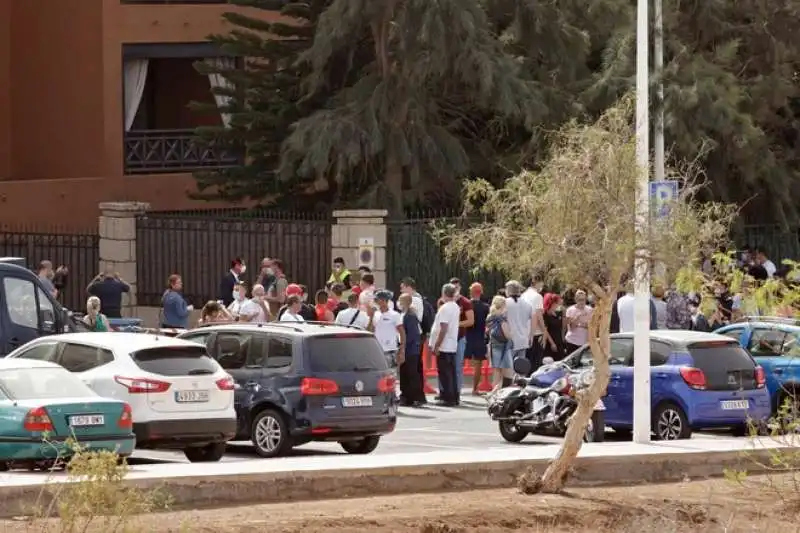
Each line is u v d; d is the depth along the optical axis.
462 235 34.28
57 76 83.12
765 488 37.03
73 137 82.75
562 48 73.88
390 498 34.00
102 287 60.47
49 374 35.66
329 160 72.06
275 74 77.44
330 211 73.62
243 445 44.47
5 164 84.56
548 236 32.94
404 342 53.81
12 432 34.19
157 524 29.38
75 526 26.97
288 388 40.66
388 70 73.25
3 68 84.38
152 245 71.44
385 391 41.56
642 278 33.78
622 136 33.69
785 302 31.16
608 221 32.91
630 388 44.69
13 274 47.38
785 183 75.81
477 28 71.06
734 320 53.28
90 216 80.69
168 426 38.12
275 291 60.81
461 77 72.06
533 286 56.16
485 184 34.31
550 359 46.84
